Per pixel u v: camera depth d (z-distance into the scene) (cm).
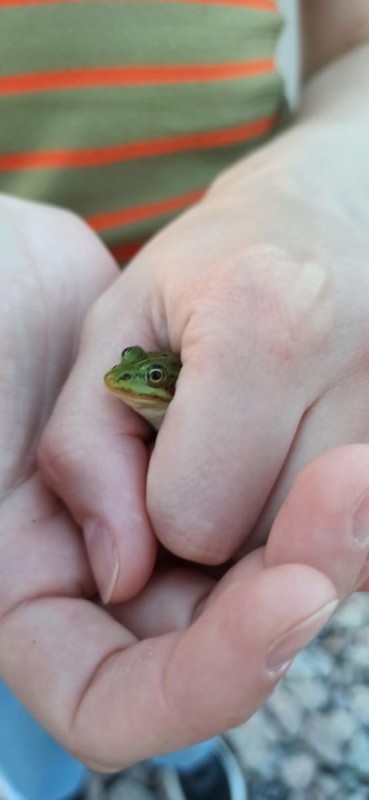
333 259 28
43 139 37
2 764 32
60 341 31
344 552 24
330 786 35
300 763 36
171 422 27
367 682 38
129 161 39
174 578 28
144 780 35
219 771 35
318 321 27
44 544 28
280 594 23
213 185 34
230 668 23
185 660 24
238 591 23
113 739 24
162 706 24
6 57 36
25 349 30
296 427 27
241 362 27
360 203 32
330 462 24
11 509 28
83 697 25
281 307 27
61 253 32
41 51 36
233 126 40
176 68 38
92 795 35
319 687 38
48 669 26
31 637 26
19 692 26
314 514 24
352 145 34
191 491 27
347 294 28
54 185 38
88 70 37
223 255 28
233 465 27
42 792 33
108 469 28
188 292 28
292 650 23
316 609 23
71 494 28
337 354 27
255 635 23
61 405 29
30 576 27
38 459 29
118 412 28
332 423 28
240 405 27
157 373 28
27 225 32
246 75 40
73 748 25
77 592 28
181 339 28
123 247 40
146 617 27
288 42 58
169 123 39
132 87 38
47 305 31
